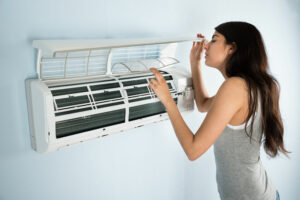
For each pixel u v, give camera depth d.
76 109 0.91
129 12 1.22
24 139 1.04
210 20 1.56
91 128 0.96
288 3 2.07
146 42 0.95
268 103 0.96
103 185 1.34
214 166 1.89
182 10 1.41
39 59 0.93
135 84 1.09
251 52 0.97
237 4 1.69
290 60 2.26
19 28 0.95
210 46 1.07
